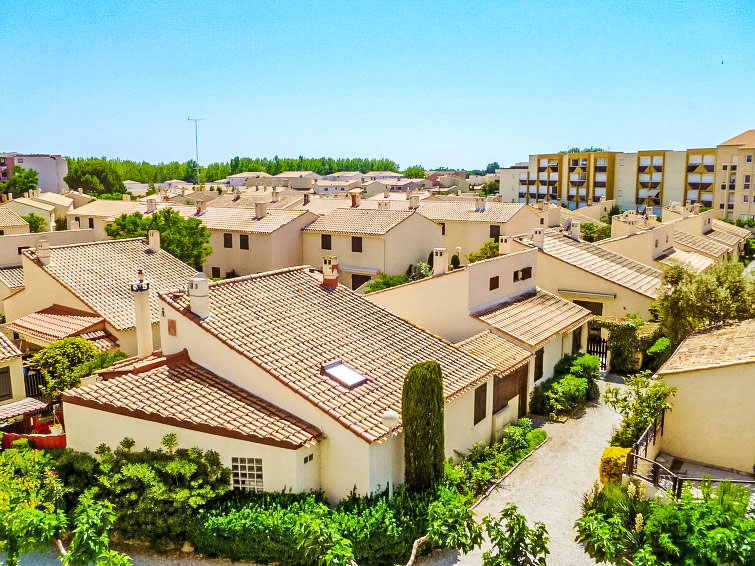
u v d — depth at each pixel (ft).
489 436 72.02
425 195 321.73
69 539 51.75
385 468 53.06
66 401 56.80
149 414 52.85
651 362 100.42
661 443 64.49
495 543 45.68
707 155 366.22
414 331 71.97
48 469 54.13
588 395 87.76
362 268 165.37
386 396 57.11
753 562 35.65
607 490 53.21
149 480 49.75
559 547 51.16
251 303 65.51
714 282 89.71
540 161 440.04
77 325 95.81
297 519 45.88
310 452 52.01
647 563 36.14
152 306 102.06
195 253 148.46
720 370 60.85
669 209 229.04
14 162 433.07
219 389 56.34
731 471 60.70
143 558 49.06
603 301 118.52
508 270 96.22
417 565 48.29
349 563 41.42
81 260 110.63
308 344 61.52
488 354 75.92
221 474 51.26
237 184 634.43
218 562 48.42
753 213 342.44
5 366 82.43
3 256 149.79
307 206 243.19
